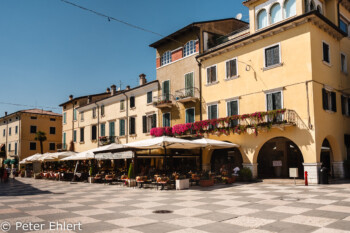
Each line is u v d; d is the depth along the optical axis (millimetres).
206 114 25359
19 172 43469
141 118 32188
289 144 23594
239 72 23078
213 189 16719
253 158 21281
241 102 22719
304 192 14055
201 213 9688
